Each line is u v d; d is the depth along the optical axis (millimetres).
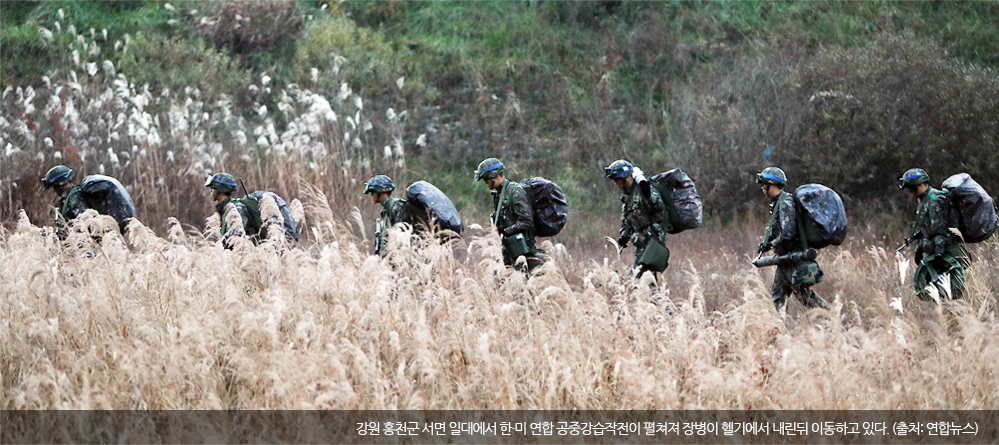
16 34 16750
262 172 13688
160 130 14195
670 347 5523
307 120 13781
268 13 17703
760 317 5672
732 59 15602
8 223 11898
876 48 13562
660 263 7188
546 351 5191
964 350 5344
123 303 6078
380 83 16578
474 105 16266
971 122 12156
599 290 6773
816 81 13430
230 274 6754
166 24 17891
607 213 13703
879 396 4980
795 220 6801
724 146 13633
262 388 5000
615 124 15508
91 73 14391
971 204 6891
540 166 14922
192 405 4926
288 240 8172
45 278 6320
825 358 5266
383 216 7754
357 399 4773
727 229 12594
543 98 16500
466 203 14086
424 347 5023
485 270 6824
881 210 12547
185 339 5273
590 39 17766
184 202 12914
